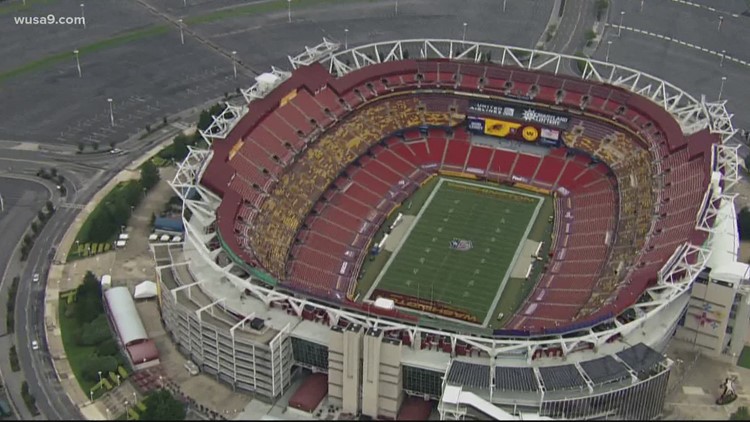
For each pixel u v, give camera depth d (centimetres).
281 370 16550
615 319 16362
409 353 16138
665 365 15662
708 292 17338
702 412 16362
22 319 18675
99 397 16562
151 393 16138
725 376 17325
